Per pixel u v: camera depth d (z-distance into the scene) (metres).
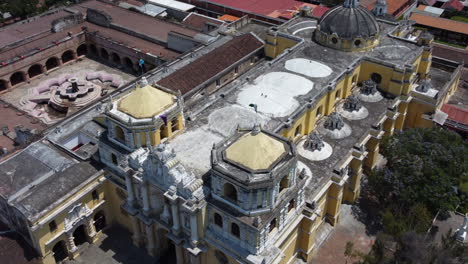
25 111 89.88
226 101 66.50
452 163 63.72
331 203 63.06
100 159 62.81
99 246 64.38
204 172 54.31
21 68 101.38
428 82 77.25
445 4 142.38
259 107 64.88
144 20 117.06
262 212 48.34
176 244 56.00
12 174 59.91
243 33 102.00
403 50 80.00
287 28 89.69
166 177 52.66
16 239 58.34
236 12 126.12
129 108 57.94
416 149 64.75
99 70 109.19
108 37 109.44
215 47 95.44
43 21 118.31
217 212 50.31
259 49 92.81
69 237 59.84
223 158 48.94
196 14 120.94
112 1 131.25
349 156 63.72
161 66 90.75
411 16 130.38
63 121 72.62
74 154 63.78
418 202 61.84
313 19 92.94
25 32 112.44
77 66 110.81
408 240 56.66
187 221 53.72
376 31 78.94
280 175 47.34
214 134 60.44
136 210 59.50
